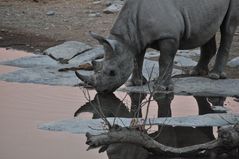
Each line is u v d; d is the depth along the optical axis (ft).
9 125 57.16
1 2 126.93
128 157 49.73
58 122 57.47
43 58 86.17
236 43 95.91
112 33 70.38
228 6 74.84
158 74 77.61
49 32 104.78
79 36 101.86
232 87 72.84
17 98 66.95
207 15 72.49
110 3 121.29
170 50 70.49
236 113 61.41
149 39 70.23
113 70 69.00
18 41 99.19
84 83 72.69
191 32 72.18
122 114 62.13
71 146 51.85
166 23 69.77
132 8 70.33
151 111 63.16
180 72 79.71
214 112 62.80
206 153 51.31
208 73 77.77
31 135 54.39
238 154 51.80
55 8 120.98
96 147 51.80
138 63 72.13
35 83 74.38
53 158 48.75
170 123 58.34
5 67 82.89
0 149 50.62
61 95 68.85
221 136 50.98
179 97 69.21
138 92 71.00
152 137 54.65
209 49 77.41
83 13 116.67
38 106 63.77
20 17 115.03
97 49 89.30
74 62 85.46
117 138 51.85
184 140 54.29
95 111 62.54
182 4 71.10
